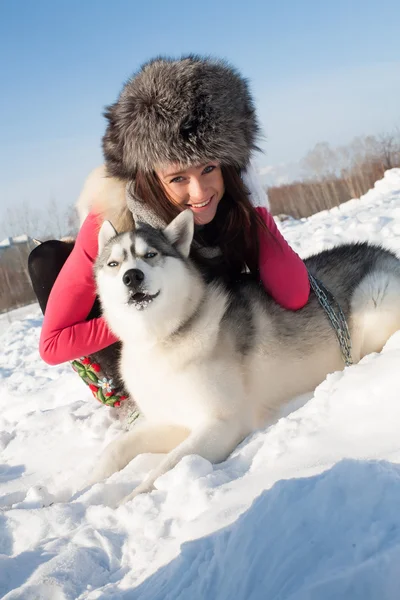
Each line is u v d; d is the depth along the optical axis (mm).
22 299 27922
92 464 3115
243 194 3213
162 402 2953
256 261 3355
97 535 2037
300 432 2258
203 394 2850
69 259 3334
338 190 35281
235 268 3496
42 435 3975
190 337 2889
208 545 1612
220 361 2916
